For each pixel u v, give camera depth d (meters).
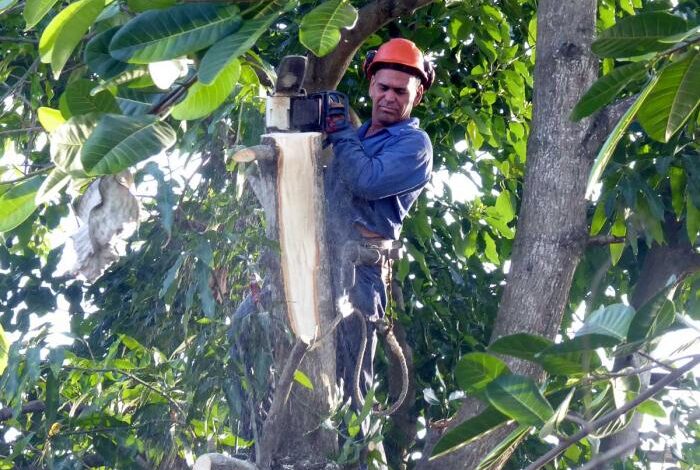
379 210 8.76
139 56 5.91
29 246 15.09
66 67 12.90
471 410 9.14
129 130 6.05
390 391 13.48
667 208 14.18
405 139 8.93
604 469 7.03
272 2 6.10
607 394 6.29
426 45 14.19
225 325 8.74
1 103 12.67
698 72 5.98
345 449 7.63
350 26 6.00
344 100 8.49
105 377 9.92
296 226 7.38
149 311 11.81
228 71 6.57
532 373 8.60
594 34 9.84
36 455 10.18
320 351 7.62
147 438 9.40
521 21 15.07
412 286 14.52
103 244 6.48
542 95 9.75
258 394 7.95
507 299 9.31
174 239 10.83
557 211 9.38
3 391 9.58
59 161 6.14
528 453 13.21
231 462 7.44
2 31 13.52
